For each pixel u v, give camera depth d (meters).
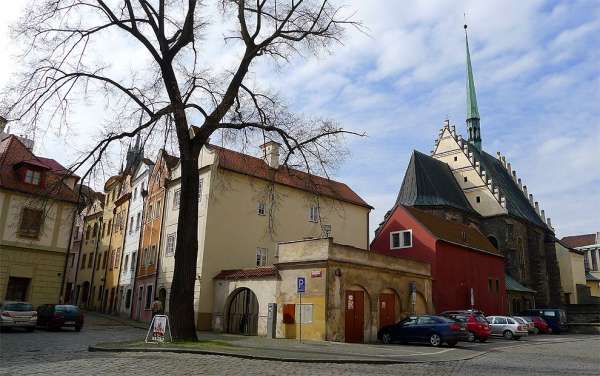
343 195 45.31
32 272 33.94
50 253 34.78
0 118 18.11
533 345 27.88
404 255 37.28
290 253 27.30
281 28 19.86
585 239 108.50
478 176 63.59
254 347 17.53
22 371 11.16
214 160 34.69
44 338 22.25
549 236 68.94
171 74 18.84
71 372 11.03
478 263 41.22
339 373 12.08
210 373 11.28
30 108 17.70
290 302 26.50
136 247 44.06
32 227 34.28
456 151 66.69
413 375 12.30
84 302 55.62
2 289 32.69
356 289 27.03
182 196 18.36
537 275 62.75
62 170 19.11
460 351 21.33
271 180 23.42
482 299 40.44
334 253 25.80
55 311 27.72
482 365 15.60
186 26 18.95
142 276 41.34
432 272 35.25
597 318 59.00
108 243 52.47
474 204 63.25
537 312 48.50
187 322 17.52
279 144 20.39
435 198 58.22
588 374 13.45
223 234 34.09
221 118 19.03
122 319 40.31
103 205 56.47
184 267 17.75
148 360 13.22
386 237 38.91
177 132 18.66
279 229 37.75
